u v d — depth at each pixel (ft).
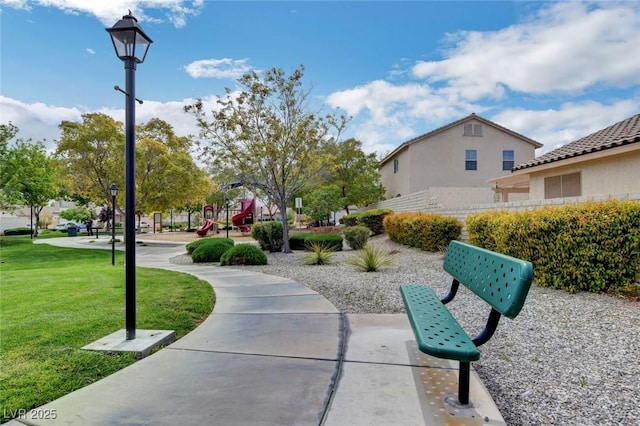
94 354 10.32
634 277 15.43
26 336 11.82
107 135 62.08
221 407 7.36
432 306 9.80
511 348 10.63
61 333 12.10
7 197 63.62
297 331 12.39
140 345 10.85
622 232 15.51
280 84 38.24
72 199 123.03
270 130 38.01
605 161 29.25
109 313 14.65
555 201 25.44
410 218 39.09
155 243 69.67
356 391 7.97
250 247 32.04
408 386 8.19
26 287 20.39
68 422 6.92
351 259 29.63
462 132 69.36
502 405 7.59
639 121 31.37
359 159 86.53
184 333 12.51
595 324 12.36
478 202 56.59
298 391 8.00
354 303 16.60
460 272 11.02
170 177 67.77
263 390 8.07
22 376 8.93
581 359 9.74
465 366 7.33
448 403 7.41
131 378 8.84
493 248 22.31
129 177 11.52
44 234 109.09
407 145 69.62
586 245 16.28
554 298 15.72
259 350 10.63
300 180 43.01
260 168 39.09
